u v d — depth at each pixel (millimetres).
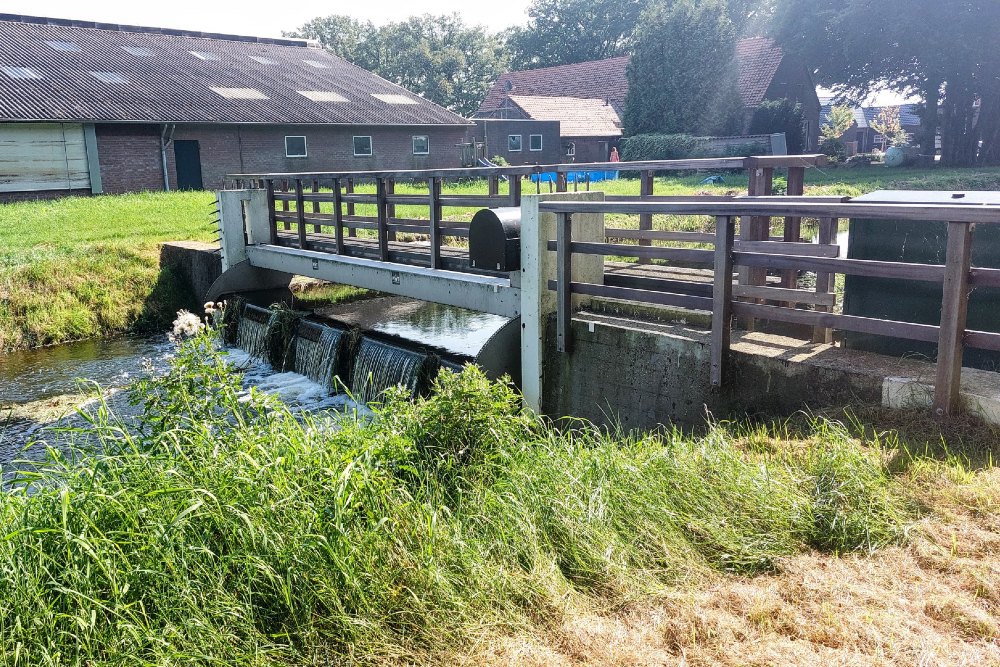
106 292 14359
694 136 36812
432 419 4859
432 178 9383
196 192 24609
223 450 4492
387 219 10500
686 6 36938
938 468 4273
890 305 6031
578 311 7852
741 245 7195
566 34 76875
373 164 32625
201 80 30516
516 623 3299
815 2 36594
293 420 4973
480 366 7949
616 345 7023
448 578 3541
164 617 3314
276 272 14375
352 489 4047
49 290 13914
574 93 49625
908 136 63344
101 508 3840
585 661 3043
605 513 4004
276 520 3781
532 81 52406
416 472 4410
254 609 3445
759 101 39312
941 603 3178
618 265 9633
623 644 3121
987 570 3385
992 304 5582
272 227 13484
